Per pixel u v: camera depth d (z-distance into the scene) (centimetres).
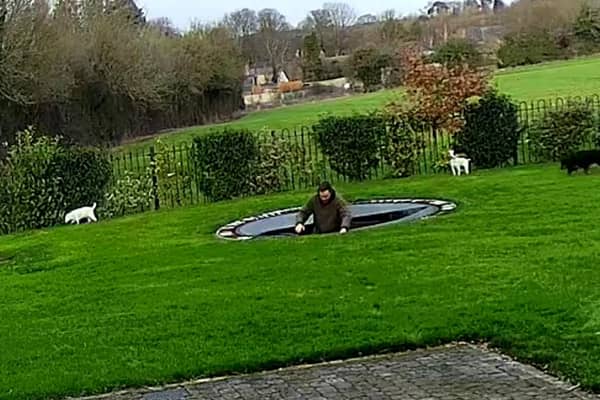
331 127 1998
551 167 1897
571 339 657
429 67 2052
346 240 1187
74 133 3203
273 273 1007
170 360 694
